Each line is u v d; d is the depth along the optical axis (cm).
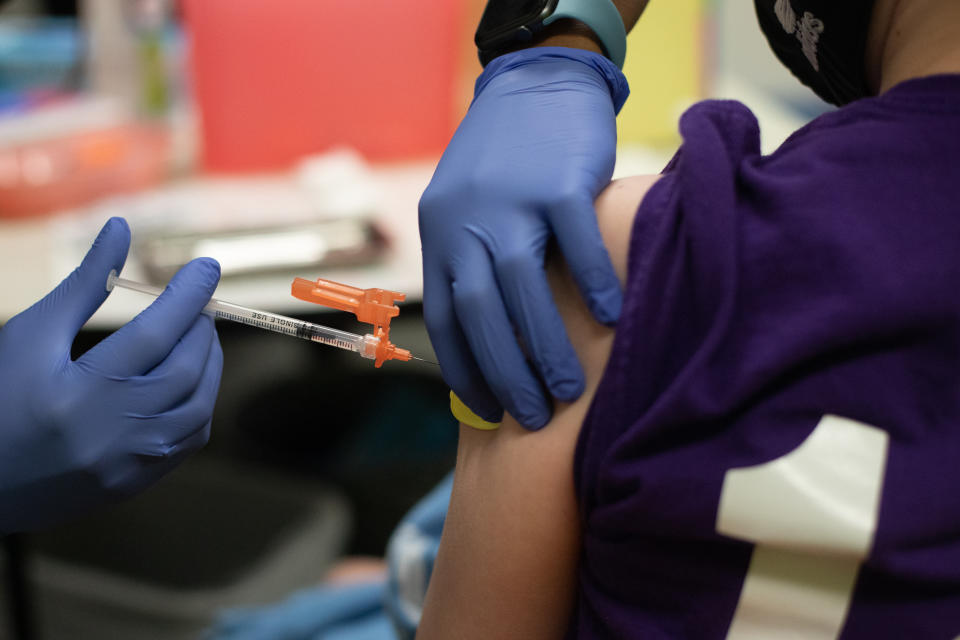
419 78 139
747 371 48
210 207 124
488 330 55
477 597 55
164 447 61
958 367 47
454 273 57
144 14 137
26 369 59
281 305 96
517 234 55
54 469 59
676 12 139
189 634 96
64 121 134
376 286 99
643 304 50
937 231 48
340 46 134
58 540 111
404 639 72
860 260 47
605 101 61
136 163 129
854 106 50
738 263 49
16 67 142
